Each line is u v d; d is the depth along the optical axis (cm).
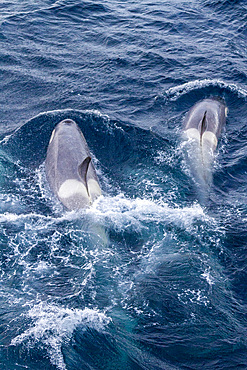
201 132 3247
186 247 2506
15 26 5250
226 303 2164
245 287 2253
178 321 2069
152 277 2305
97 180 2984
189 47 4922
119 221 2666
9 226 2645
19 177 3114
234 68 4509
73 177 2828
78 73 4409
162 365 1866
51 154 3094
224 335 2000
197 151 3234
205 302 2161
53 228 2634
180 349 1936
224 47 4934
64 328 2006
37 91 4144
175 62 4619
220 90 4153
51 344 1933
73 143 3077
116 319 2064
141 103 3981
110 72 4434
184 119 3688
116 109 3881
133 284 2262
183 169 3183
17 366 1839
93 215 2678
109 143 3475
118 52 4781
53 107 3900
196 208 2823
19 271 2338
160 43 4981
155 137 3528
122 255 2453
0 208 2805
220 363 1875
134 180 3111
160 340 1973
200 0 6122
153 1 6122
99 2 5972
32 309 2103
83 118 3688
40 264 2386
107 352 1909
